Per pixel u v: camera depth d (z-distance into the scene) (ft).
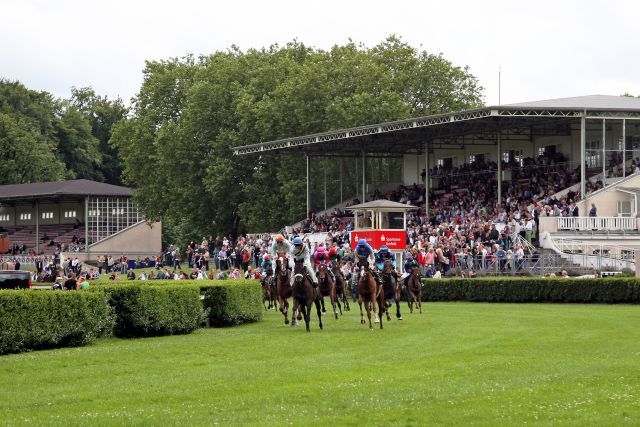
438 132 210.38
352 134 208.85
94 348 80.64
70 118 418.51
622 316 105.29
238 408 53.26
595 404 53.11
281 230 242.58
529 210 185.37
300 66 254.06
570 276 156.56
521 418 49.62
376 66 247.91
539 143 221.66
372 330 92.99
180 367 68.74
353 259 162.91
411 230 187.11
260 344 81.46
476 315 109.91
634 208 183.62
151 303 90.94
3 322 75.41
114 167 439.22
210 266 225.97
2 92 400.26
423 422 49.03
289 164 244.22
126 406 54.54
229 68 260.62
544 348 77.20
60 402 56.08
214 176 246.27
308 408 53.06
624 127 187.32
